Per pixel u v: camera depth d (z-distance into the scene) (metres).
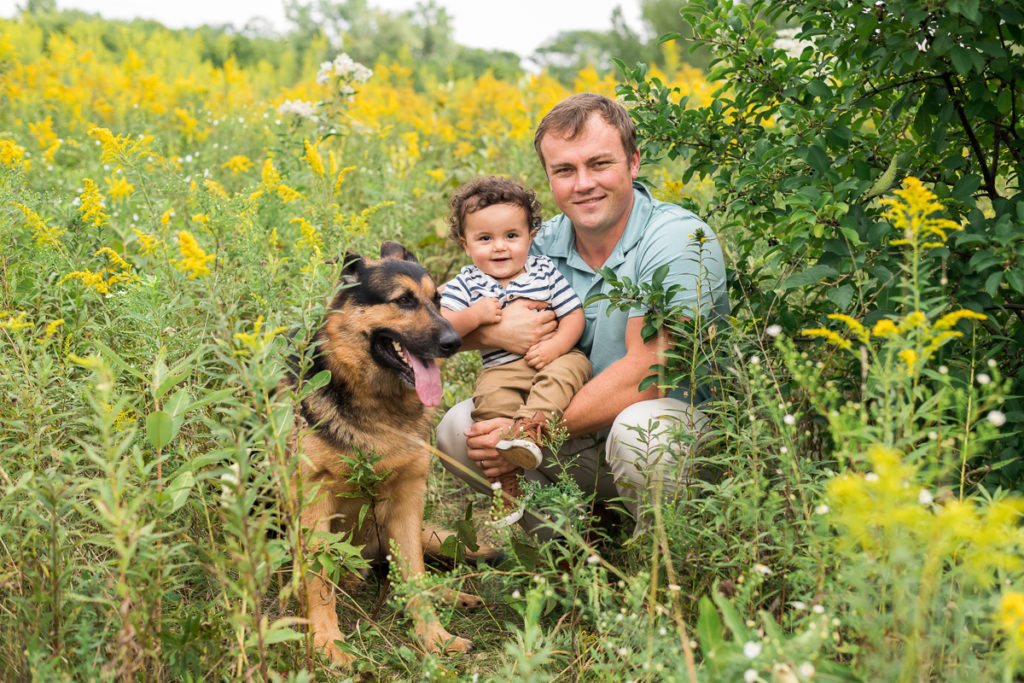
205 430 3.58
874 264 3.37
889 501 1.86
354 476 3.61
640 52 33.09
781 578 2.78
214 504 3.07
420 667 3.17
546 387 3.94
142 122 10.91
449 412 4.38
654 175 7.78
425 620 2.91
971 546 2.13
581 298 4.31
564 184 4.06
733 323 3.32
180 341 3.37
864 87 4.05
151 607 2.47
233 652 2.44
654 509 2.79
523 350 4.14
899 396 2.36
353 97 8.94
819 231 3.30
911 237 2.45
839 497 2.13
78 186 7.31
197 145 10.82
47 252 4.15
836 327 3.67
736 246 4.60
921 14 3.27
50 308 4.26
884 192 3.73
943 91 3.73
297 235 5.62
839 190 3.44
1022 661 2.05
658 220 4.10
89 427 3.25
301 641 3.00
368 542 4.19
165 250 3.80
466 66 34.66
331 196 5.60
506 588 3.69
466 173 7.98
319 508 3.69
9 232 4.27
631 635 2.67
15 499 2.85
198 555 3.07
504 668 2.99
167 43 25.39
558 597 2.75
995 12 3.37
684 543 3.03
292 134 7.80
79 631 2.45
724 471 3.30
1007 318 3.70
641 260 4.07
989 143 4.00
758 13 4.12
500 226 4.27
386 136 9.40
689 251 3.90
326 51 39.22
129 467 2.83
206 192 5.23
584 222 4.11
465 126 12.60
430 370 3.85
